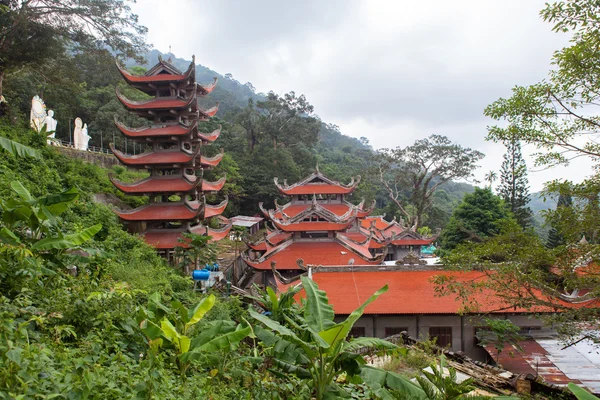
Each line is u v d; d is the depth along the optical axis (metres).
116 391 6.81
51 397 5.59
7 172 26.95
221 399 9.41
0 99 39.78
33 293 11.00
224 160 78.56
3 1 36.06
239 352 13.51
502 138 15.62
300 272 34.53
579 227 14.05
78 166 43.28
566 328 15.59
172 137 36.84
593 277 14.88
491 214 52.75
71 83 43.91
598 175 13.86
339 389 10.17
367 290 27.25
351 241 40.53
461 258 16.91
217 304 21.28
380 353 16.45
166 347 10.25
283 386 11.52
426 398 9.39
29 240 12.37
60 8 37.81
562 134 14.54
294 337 9.70
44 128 38.66
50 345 8.27
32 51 36.94
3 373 5.68
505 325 21.88
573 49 12.89
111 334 9.90
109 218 31.31
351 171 105.88
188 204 36.66
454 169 74.81
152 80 36.62
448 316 25.81
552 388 15.38
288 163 85.50
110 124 66.69
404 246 51.97
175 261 34.69
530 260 15.53
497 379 16.36
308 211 36.16
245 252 46.72
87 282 12.74
